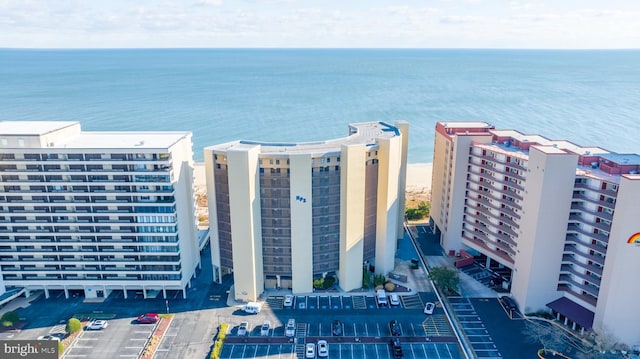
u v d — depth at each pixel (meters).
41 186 103.44
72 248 107.88
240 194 102.81
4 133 100.69
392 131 125.69
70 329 97.69
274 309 107.75
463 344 95.44
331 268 115.44
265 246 111.38
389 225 117.19
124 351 93.81
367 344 95.88
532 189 100.38
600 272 97.00
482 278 120.56
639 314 92.00
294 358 91.62
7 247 107.44
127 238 106.69
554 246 100.50
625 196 85.25
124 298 112.25
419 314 105.94
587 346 94.06
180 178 108.19
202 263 129.38
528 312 105.25
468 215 128.88
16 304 109.38
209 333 99.19
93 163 101.31
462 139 123.62
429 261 129.75
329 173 106.81
